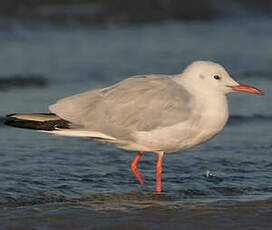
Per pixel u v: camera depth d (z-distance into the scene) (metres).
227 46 30.64
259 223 9.41
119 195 11.23
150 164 13.54
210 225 9.30
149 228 9.15
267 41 32.06
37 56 26.91
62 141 15.47
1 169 12.64
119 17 37.25
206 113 11.09
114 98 11.20
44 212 9.91
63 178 12.22
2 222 9.38
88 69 24.88
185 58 27.47
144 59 27.02
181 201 10.81
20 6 36.16
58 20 35.28
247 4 41.91
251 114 18.89
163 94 11.05
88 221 9.45
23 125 11.06
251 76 24.75
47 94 21.00
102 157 14.01
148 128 11.00
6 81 22.62
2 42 29.80
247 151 14.80
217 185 12.03
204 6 40.19
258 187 11.95
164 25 36.81
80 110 11.20
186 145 11.31
